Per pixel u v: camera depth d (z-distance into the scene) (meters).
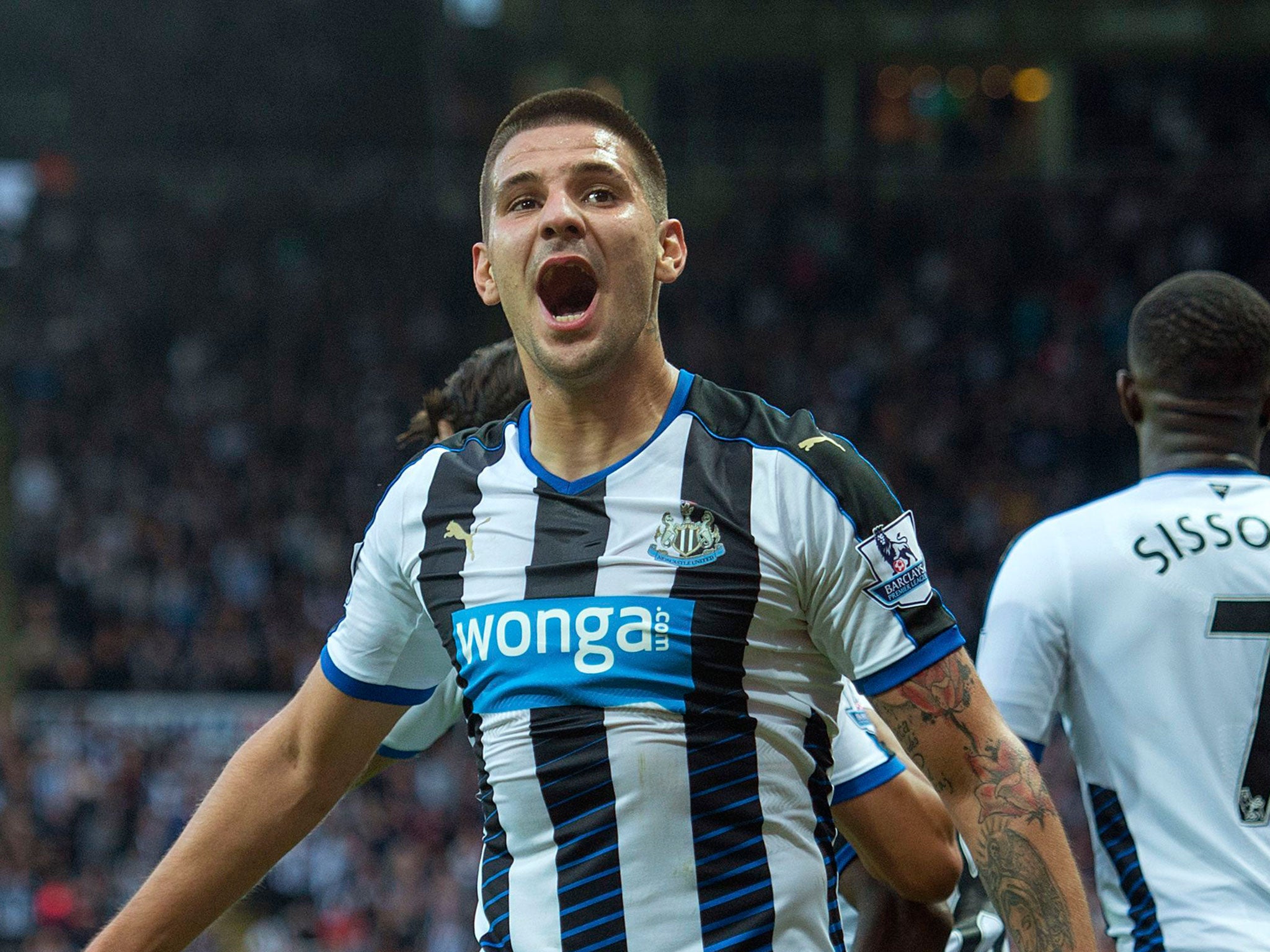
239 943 24.78
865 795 4.85
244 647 32.94
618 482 4.27
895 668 4.13
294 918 24.89
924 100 52.31
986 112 52.09
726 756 4.05
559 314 4.40
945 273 45.69
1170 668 5.22
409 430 6.15
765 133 52.62
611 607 4.10
